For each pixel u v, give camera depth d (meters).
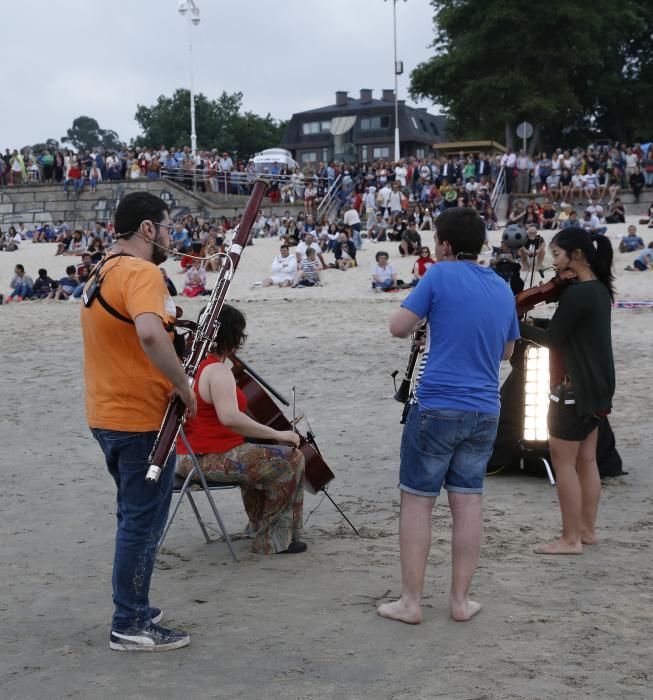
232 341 4.96
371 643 3.79
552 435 4.97
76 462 7.50
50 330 18.08
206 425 5.06
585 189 32.44
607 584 4.51
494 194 32.94
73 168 40.75
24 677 3.52
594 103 59.38
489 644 3.77
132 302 3.48
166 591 4.51
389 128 85.94
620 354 12.74
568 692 3.30
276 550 5.11
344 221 29.23
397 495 6.39
